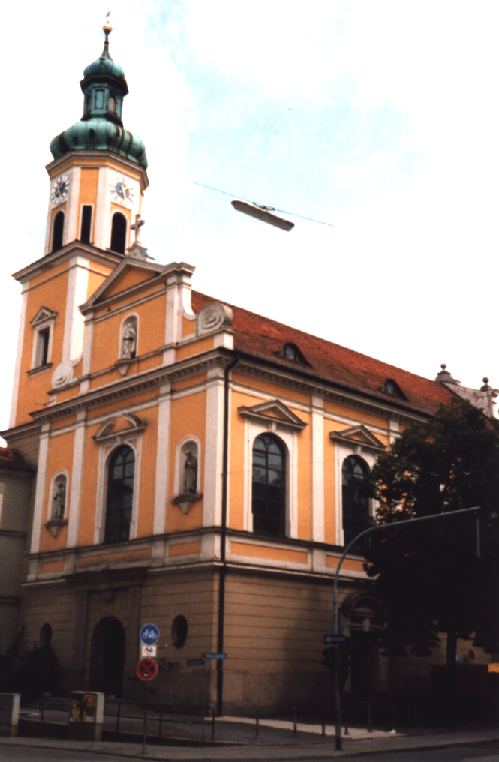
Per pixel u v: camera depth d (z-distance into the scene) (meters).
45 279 49.00
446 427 35.19
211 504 32.81
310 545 36.00
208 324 35.41
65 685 37.25
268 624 33.44
